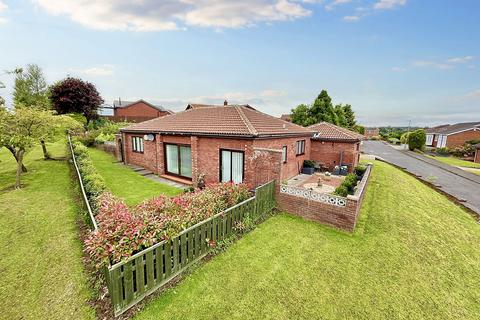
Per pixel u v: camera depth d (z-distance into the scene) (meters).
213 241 6.42
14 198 10.28
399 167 23.36
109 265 4.17
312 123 34.41
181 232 5.41
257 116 14.70
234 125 11.84
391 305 4.92
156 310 4.50
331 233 8.00
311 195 8.77
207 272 5.69
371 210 10.31
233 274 5.65
